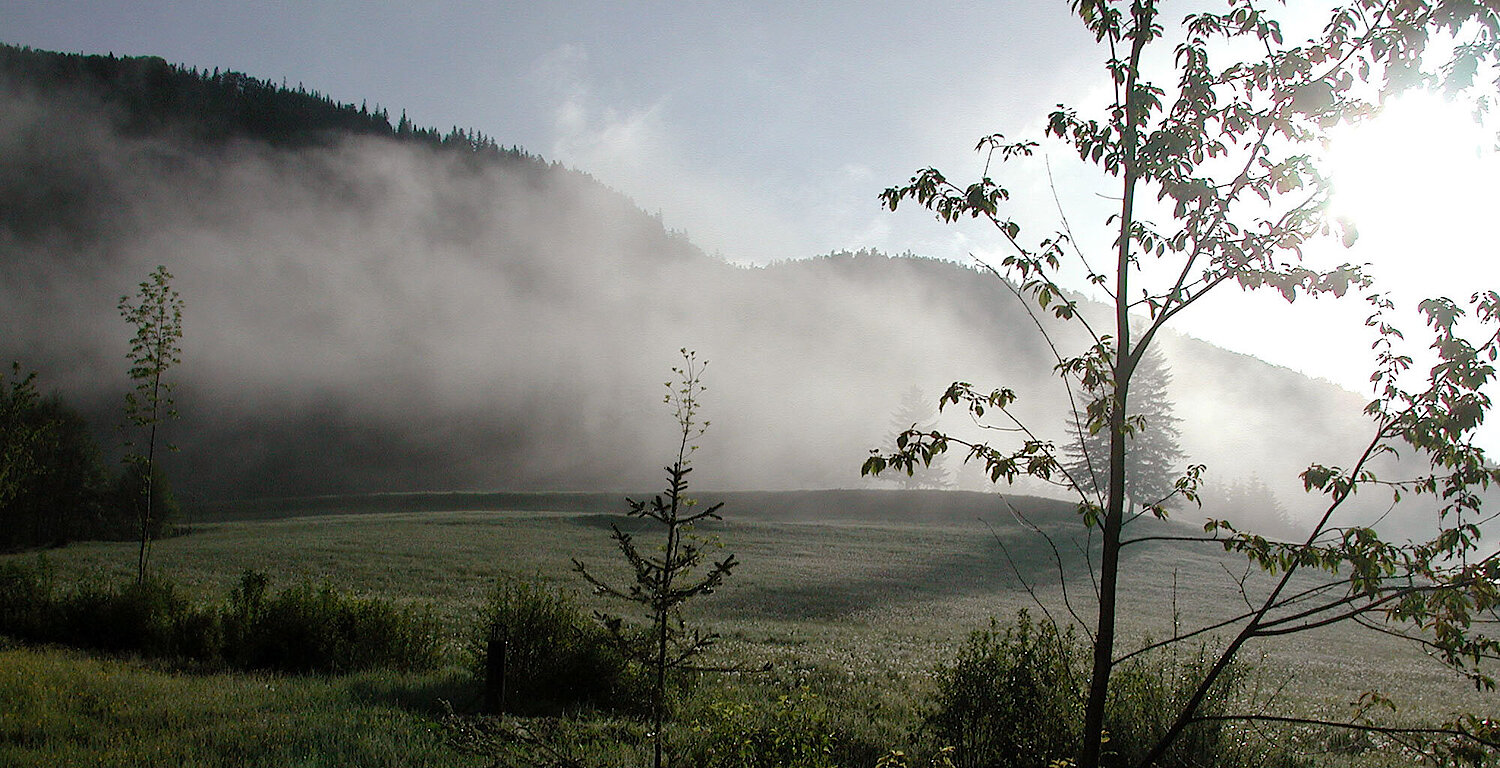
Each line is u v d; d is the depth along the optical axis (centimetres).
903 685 1540
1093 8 420
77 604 1628
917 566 5266
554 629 1181
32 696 995
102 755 772
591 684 1134
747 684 1368
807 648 2069
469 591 3312
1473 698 2003
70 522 5884
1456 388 399
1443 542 379
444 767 760
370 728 905
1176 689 842
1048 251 425
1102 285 422
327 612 1455
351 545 4928
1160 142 396
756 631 2442
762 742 596
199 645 1516
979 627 2930
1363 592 364
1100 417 378
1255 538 375
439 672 1355
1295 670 2177
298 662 1417
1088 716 378
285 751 793
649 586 482
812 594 3862
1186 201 398
